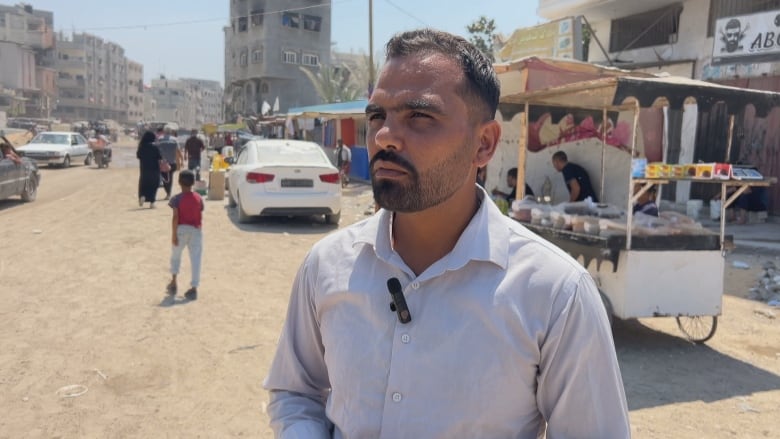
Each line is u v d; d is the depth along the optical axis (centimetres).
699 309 496
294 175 1049
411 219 131
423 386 123
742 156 1209
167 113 14038
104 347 480
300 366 155
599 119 690
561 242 528
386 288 131
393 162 121
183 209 616
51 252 823
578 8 1512
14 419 362
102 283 669
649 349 506
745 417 380
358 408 129
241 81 6022
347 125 2253
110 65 11581
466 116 123
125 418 367
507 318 121
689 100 482
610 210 561
